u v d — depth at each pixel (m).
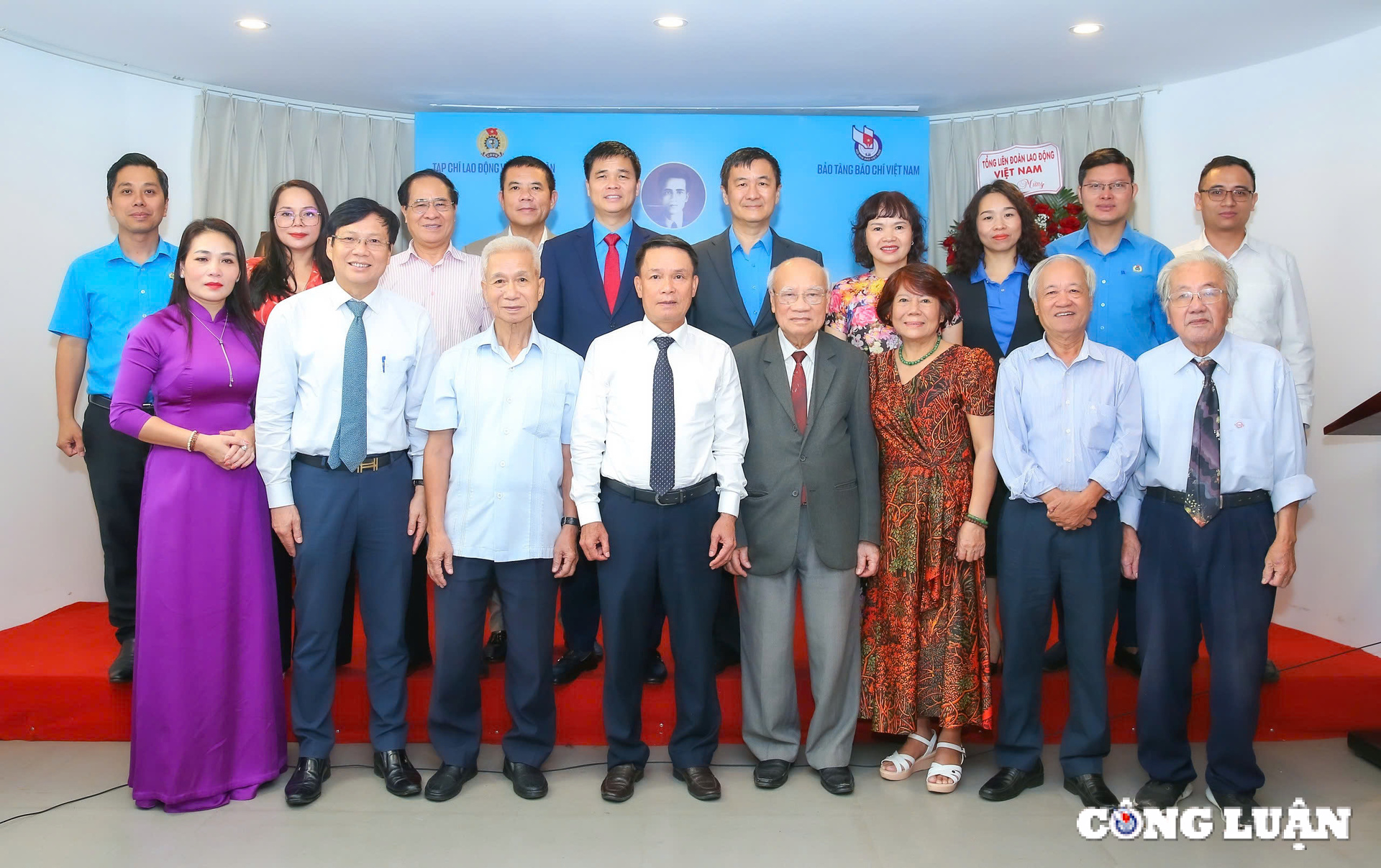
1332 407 4.06
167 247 3.68
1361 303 3.95
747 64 4.46
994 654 3.30
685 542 2.71
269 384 2.69
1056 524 2.74
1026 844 2.53
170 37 4.09
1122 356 2.76
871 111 5.27
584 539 2.69
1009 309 3.34
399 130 5.28
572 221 5.11
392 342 2.78
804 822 2.65
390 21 3.91
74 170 4.33
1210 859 2.46
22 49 4.11
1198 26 3.93
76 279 3.56
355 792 2.82
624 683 2.78
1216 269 2.64
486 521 2.71
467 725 2.85
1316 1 3.65
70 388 3.59
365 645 3.56
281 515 2.70
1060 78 4.67
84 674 3.23
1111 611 2.77
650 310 2.70
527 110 5.18
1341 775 3.00
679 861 2.43
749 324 3.31
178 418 2.72
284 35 4.07
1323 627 4.09
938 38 4.10
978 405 2.84
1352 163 3.99
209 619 2.71
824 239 5.16
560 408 2.80
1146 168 4.85
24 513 4.14
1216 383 2.68
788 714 2.89
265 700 2.81
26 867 2.38
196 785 2.70
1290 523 2.63
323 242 3.36
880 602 2.93
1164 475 2.71
